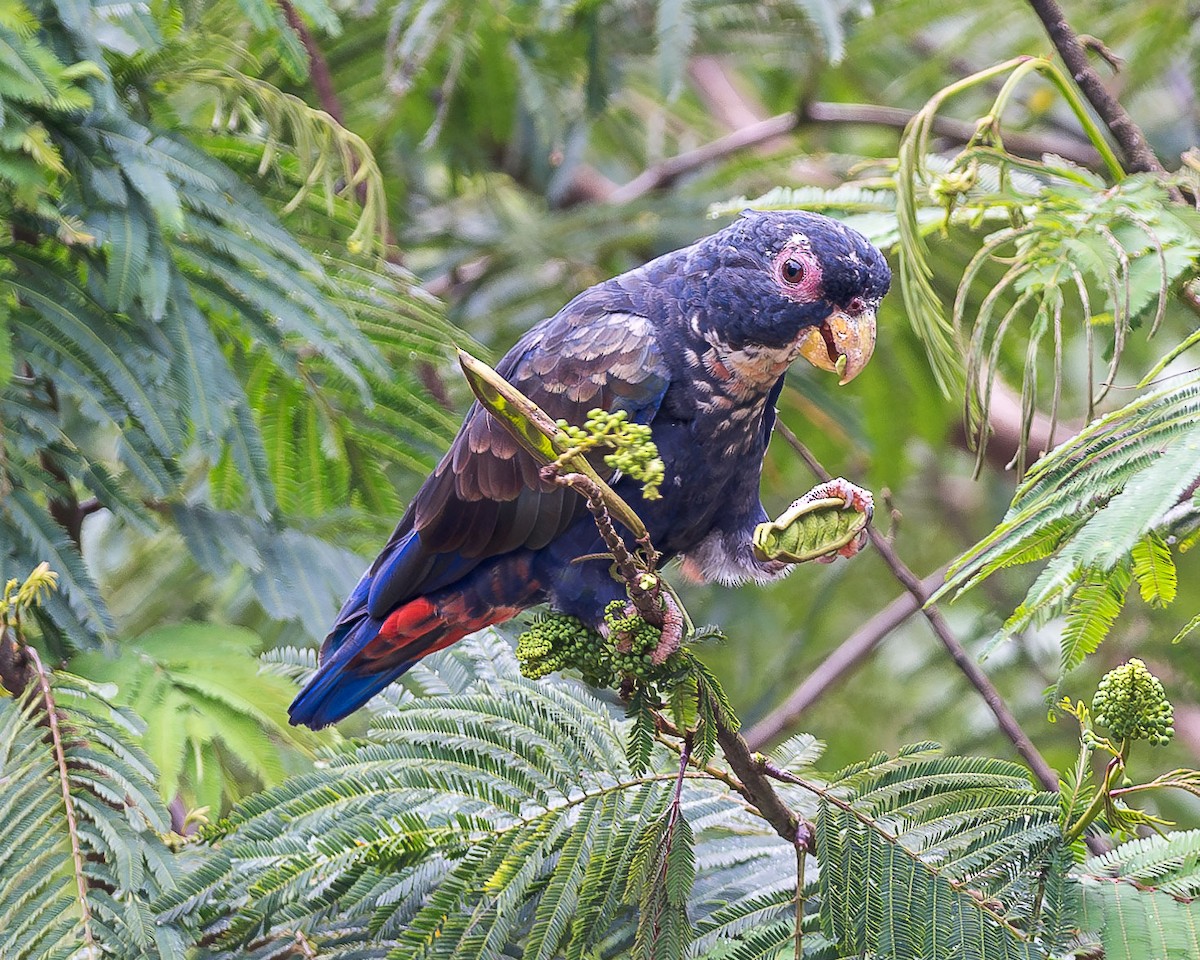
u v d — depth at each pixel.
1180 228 7.05
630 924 6.16
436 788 6.01
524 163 12.59
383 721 6.32
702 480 7.27
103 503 7.10
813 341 7.21
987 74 7.98
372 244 8.43
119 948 5.59
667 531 7.41
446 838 5.82
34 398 7.22
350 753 6.25
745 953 5.68
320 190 8.60
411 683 8.34
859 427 10.63
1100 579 5.81
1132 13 11.23
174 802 7.71
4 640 6.20
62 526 6.95
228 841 5.99
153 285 7.07
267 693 7.46
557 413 7.18
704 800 6.66
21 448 6.89
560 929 5.61
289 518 8.34
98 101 7.35
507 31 10.85
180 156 7.52
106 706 6.37
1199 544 10.28
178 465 7.28
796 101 12.15
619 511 5.05
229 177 7.74
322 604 7.88
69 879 5.71
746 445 7.38
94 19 7.46
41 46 7.03
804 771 6.95
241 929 5.77
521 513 6.96
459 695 6.64
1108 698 5.35
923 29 12.05
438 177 13.05
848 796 5.73
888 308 9.90
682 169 12.32
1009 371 9.78
